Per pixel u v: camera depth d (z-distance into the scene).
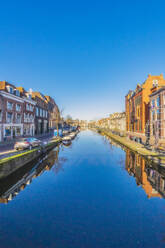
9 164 10.32
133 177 11.62
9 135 24.78
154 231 5.40
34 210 6.89
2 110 22.75
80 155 19.77
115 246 4.64
